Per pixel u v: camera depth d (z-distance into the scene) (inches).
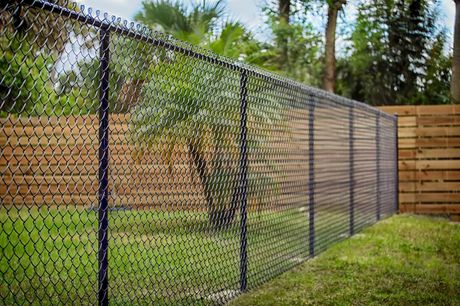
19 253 152.3
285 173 155.6
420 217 295.6
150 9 315.9
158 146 102.3
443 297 126.6
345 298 125.0
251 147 134.5
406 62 530.6
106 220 85.8
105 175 85.3
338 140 216.1
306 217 173.0
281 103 153.1
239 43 335.0
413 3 525.3
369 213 255.6
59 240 168.4
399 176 315.6
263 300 122.3
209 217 114.9
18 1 68.4
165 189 100.7
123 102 89.6
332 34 516.4
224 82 121.3
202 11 314.0
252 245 135.5
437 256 180.9
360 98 545.6
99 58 83.2
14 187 200.7
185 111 106.0
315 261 168.4
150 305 105.6
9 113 69.7
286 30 544.7
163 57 98.7
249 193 134.5
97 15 81.8
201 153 112.4
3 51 68.9
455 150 307.1
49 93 73.8
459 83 429.1
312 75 554.6
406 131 314.3
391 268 158.1
